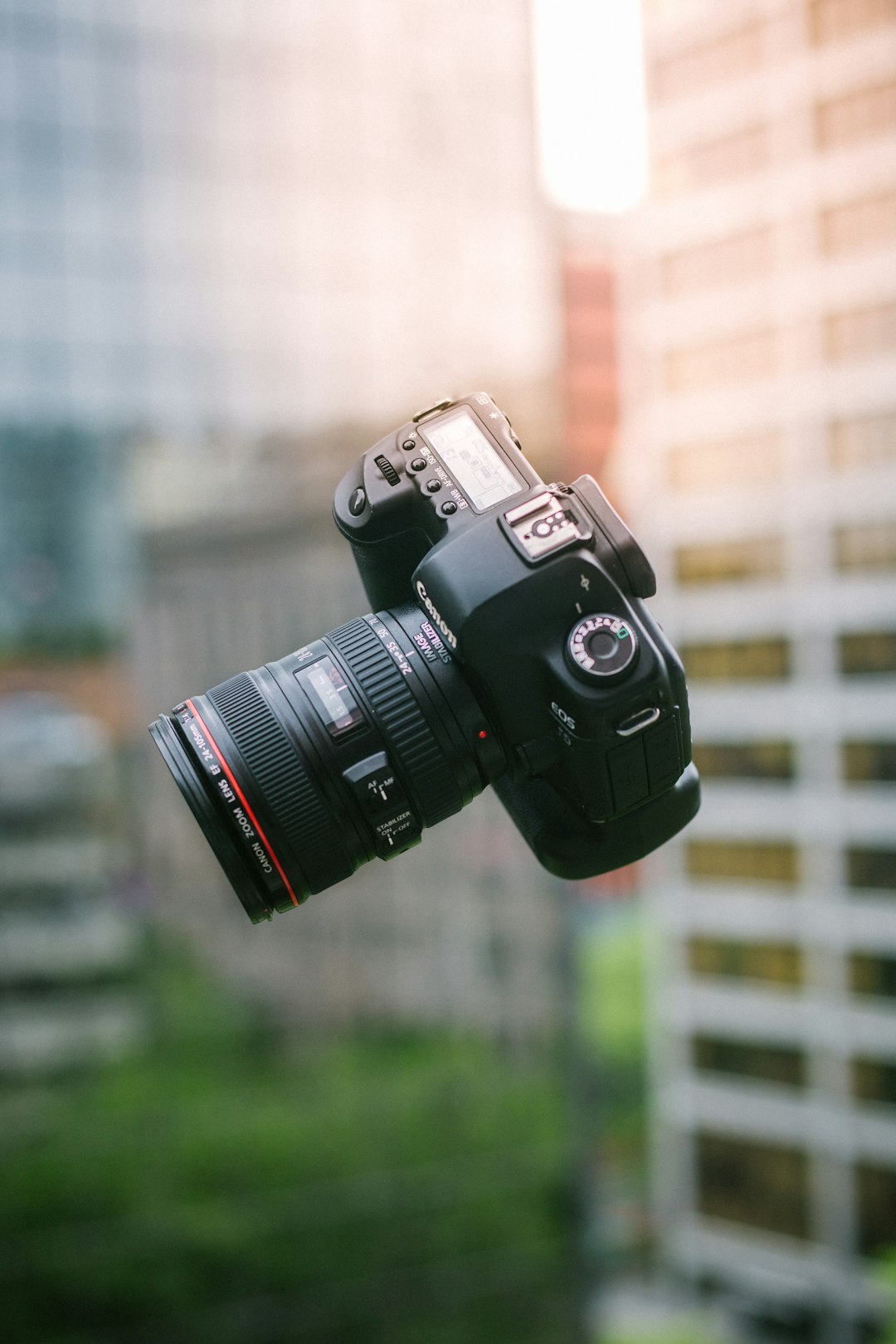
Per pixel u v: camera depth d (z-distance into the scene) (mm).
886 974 21609
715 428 22156
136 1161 20641
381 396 22688
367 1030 22797
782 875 22750
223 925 21906
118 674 21141
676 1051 24250
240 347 21766
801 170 20453
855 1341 21594
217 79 21562
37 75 20109
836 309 20359
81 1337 19703
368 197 22516
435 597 2020
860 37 19453
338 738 2076
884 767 21141
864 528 20625
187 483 21594
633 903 24500
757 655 22375
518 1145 23500
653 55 22375
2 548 20125
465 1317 22422
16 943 20219
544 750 2031
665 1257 23984
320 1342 21344
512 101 23422
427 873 23547
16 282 20047
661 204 22516
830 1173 22250
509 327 23266
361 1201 22141
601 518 2053
